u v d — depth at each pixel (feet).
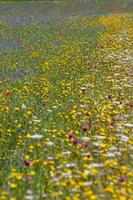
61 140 31.04
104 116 36.70
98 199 23.30
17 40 83.20
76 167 26.81
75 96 44.01
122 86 49.01
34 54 66.74
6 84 48.60
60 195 23.52
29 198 22.86
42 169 26.61
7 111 37.37
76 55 66.64
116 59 64.13
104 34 88.12
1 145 31.91
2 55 66.74
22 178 25.00
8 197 23.48
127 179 26.00
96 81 51.13
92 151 29.55
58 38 85.15
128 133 34.27
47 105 40.83
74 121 35.53
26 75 53.36
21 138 32.48
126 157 29.43
